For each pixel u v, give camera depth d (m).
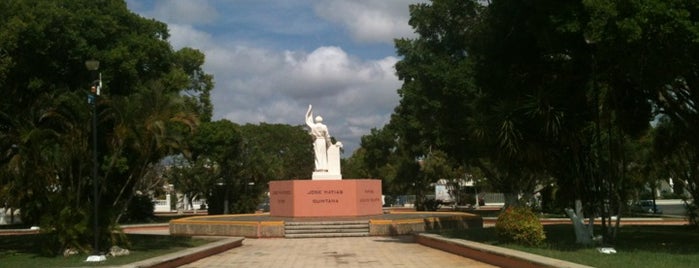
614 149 21.02
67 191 19.61
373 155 74.19
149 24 24.03
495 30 19.45
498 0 18.64
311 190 32.56
